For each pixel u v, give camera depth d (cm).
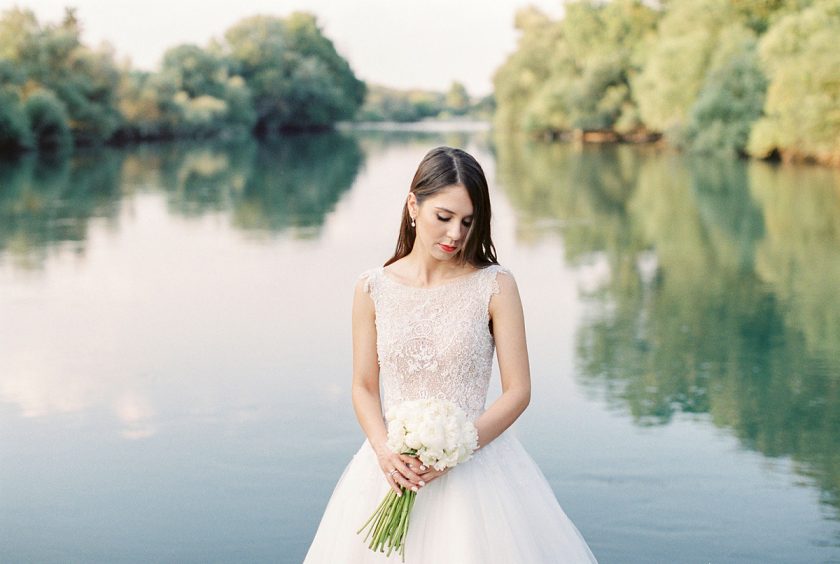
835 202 1727
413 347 239
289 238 1438
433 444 217
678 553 418
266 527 450
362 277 248
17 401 652
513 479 244
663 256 1238
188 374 709
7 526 455
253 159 3384
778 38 2495
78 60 4075
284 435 575
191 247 1355
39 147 3641
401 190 2194
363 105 8888
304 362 737
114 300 988
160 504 479
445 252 234
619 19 4619
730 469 518
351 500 244
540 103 4784
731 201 1803
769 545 427
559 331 841
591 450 547
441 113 10419
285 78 6612
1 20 3888
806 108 2411
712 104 2950
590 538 434
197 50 5572
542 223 1572
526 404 240
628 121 4209
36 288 1054
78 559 420
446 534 231
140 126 4659
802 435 574
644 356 757
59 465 535
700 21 3328
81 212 1792
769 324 868
